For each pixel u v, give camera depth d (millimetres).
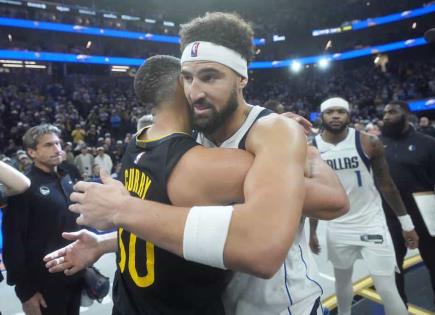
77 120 13359
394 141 2736
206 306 870
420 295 2879
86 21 20938
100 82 21828
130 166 904
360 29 25156
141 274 849
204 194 765
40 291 1935
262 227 662
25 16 19031
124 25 23047
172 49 25328
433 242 2596
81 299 2117
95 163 8266
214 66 853
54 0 21828
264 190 691
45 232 1940
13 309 2945
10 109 13633
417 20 22422
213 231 676
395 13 22297
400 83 20297
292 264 1084
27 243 1913
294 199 695
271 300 1025
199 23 881
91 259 1179
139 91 939
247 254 659
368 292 2969
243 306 1046
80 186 830
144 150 884
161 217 718
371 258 2252
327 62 26750
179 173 778
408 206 2635
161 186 785
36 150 1995
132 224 733
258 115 974
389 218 2643
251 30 944
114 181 846
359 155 2316
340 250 2412
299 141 788
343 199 968
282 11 29172
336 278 2488
